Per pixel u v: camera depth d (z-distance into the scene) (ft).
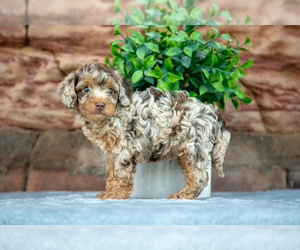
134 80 14.47
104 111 12.68
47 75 20.76
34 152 20.63
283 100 21.17
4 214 9.52
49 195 17.22
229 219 9.61
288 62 20.90
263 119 21.45
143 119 13.58
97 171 20.86
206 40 17.33
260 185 21.13
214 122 14.11
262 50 20.79
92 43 20.81
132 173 13.64
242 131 21.40
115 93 13.24
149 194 14.73
